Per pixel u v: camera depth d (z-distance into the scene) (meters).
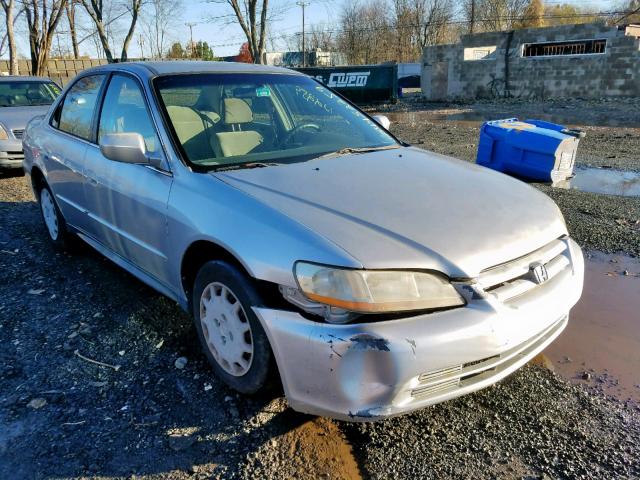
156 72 3.46
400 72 42.12
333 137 3.59
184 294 2.96
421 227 2.33
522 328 2.25
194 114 3.27
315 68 24.31
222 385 2.81
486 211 2.55
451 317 2.12
